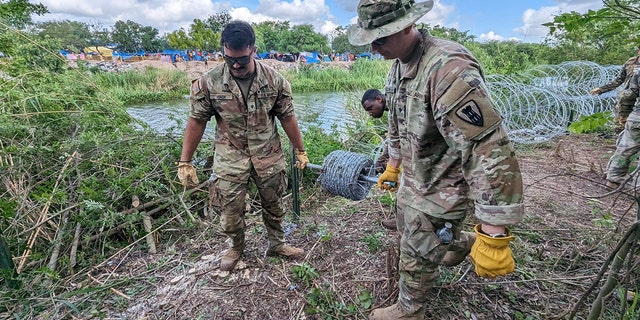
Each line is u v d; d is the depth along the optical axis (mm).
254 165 2221
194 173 2312
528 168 4527
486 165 1200
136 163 3395
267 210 2432
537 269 2365
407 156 1648
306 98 12773
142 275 2518
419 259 1670
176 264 2631
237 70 1926
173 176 3555
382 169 2697
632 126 3402
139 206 3158
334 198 3740
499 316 1980
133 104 14508
